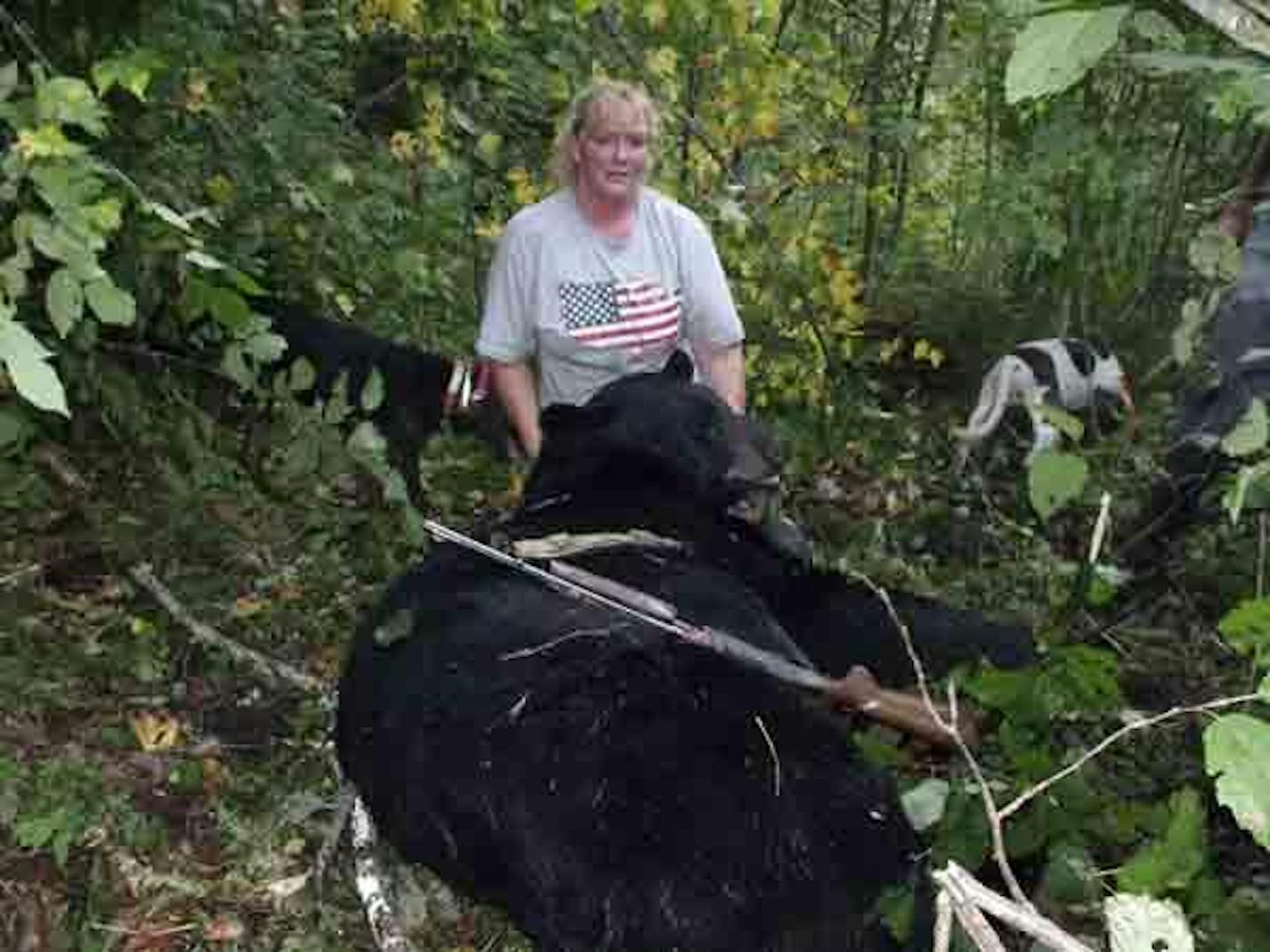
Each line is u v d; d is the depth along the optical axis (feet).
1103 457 17.93
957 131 25.61
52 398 6.66
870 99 23.21
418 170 20.76
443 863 10.12
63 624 14.33
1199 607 15.49
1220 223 13.61
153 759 12.80
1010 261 22.99
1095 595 12.25
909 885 9.27
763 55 20.07
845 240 24.56
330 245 18.48
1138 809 10.03
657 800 9.30
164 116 14.92
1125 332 20.77
